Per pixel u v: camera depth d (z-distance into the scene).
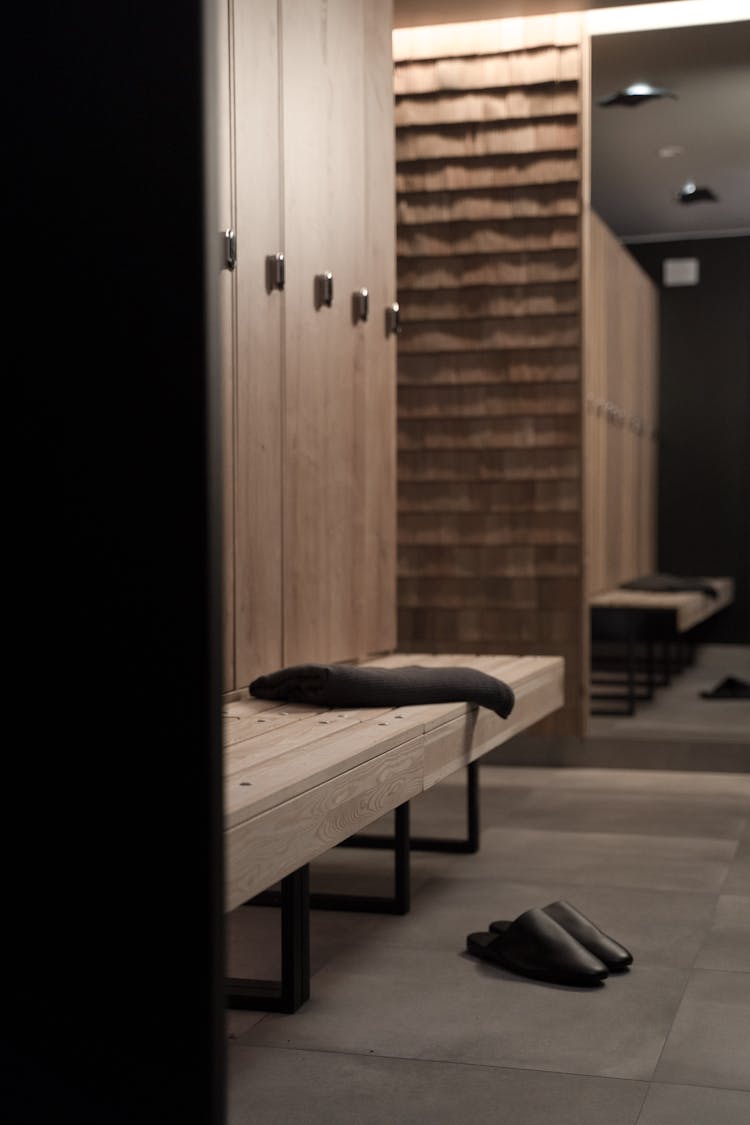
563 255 5.51
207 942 1.15
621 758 5.58
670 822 4.47
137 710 1.16
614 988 2.74
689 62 5.53
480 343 5.62
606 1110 2.10
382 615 4.23
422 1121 2.06
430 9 4.99
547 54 5.47
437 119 5.60
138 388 1.14
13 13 1.15
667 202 8.09
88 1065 1.18
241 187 3.13
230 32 3.05
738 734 5.64
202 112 1.11
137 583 1.15
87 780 1.17
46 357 1.16
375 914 3.36
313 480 3.63
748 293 9.16
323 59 3.64
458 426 5.67
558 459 5.56
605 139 6.54
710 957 2.95
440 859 3.96
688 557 9.34
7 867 1.19
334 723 2.80
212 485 1.13
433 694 3.15
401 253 5.68
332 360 3.75
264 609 3.32
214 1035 1.15
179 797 1.15
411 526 5.74
